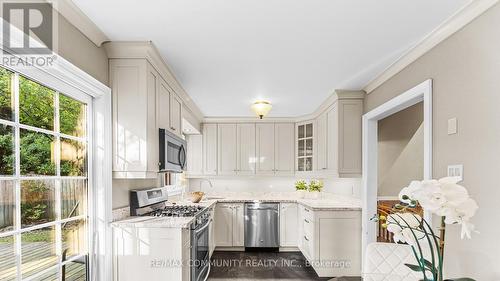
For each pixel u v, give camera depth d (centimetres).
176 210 331
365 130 373
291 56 270
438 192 114
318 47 250
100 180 234
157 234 244
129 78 245
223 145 575
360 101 388
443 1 181
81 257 220
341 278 187
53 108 193
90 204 229
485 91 178
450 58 211
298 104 464
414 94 256
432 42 230
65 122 205
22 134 166
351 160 386
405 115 456
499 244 165
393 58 274
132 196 288
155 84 269
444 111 218
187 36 229
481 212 179
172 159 311
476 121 185
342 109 388
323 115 464
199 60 280
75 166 215
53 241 189
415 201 122
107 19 202
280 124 576
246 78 335
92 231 229
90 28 212
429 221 222
